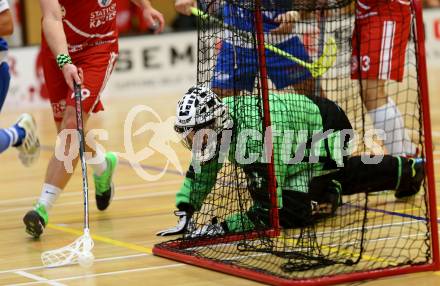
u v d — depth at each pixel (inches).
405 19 532.1
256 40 425.1
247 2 429.4
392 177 499.8
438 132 839.1
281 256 393.4
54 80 514.3
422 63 364.2
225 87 453.4
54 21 447.2
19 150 585.3
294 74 530.0
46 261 413.1
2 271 401.7
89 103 489.7
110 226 496.7
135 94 1387.8
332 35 546.0
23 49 1286.9
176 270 388.8
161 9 1587.1
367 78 541.0
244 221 439.5
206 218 460.1
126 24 1489.9
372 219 474.6
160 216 518.6
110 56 507.2
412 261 374.6
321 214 471.5
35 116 1175.6
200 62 439.2
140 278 377.4
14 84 1280.8
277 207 435.8
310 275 358.9
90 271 394.0
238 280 366.3
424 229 442.6
